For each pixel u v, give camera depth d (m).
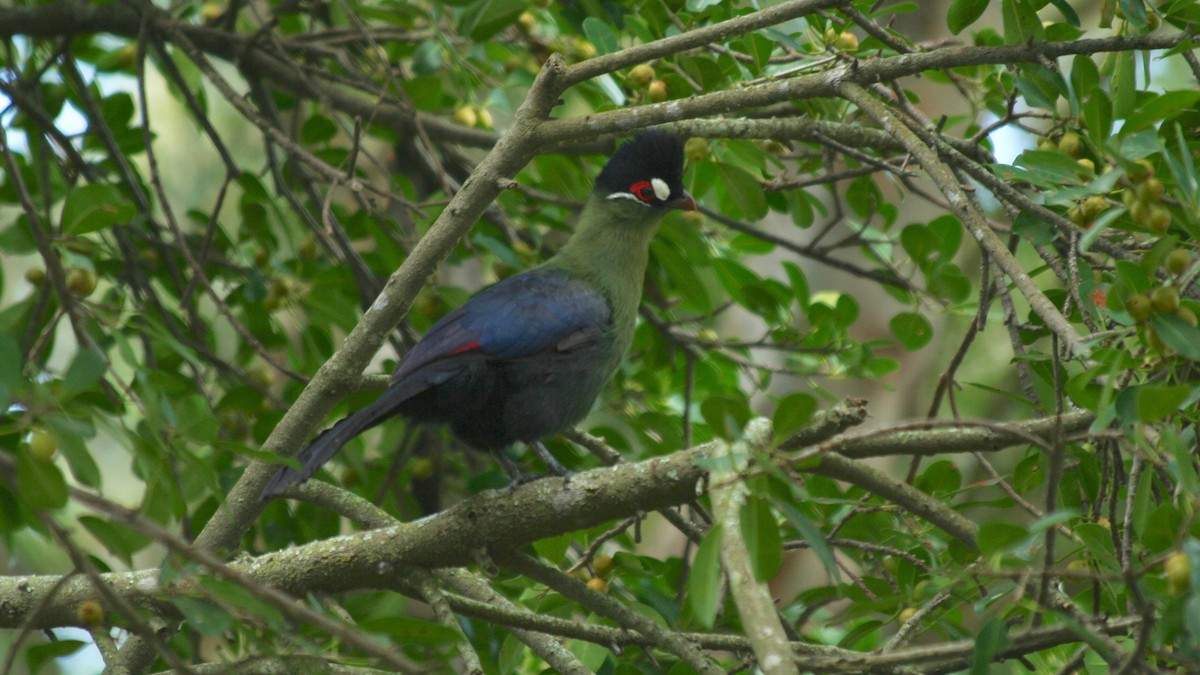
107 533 6.44
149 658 8.55
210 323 13.41
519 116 8.63
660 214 11.13
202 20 15.55
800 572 15.85
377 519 9.17
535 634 8.49
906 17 15.48
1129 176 6.66
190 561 6.50
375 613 9.73
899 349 16.69
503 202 13.37
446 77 16.23
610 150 12.84
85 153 13.81
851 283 16.44
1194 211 6.27
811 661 6.54
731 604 9.34
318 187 15.23
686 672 9.03
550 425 10.36
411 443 12.48
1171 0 9.61
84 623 7.86
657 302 13.52
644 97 10.73
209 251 12.54
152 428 6.28
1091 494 8.37
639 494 7.89
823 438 7.09
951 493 9.02
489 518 8.14
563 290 10.54
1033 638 6.59
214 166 20.03
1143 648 5.84
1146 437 6.21
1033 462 8.87
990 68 10.82
